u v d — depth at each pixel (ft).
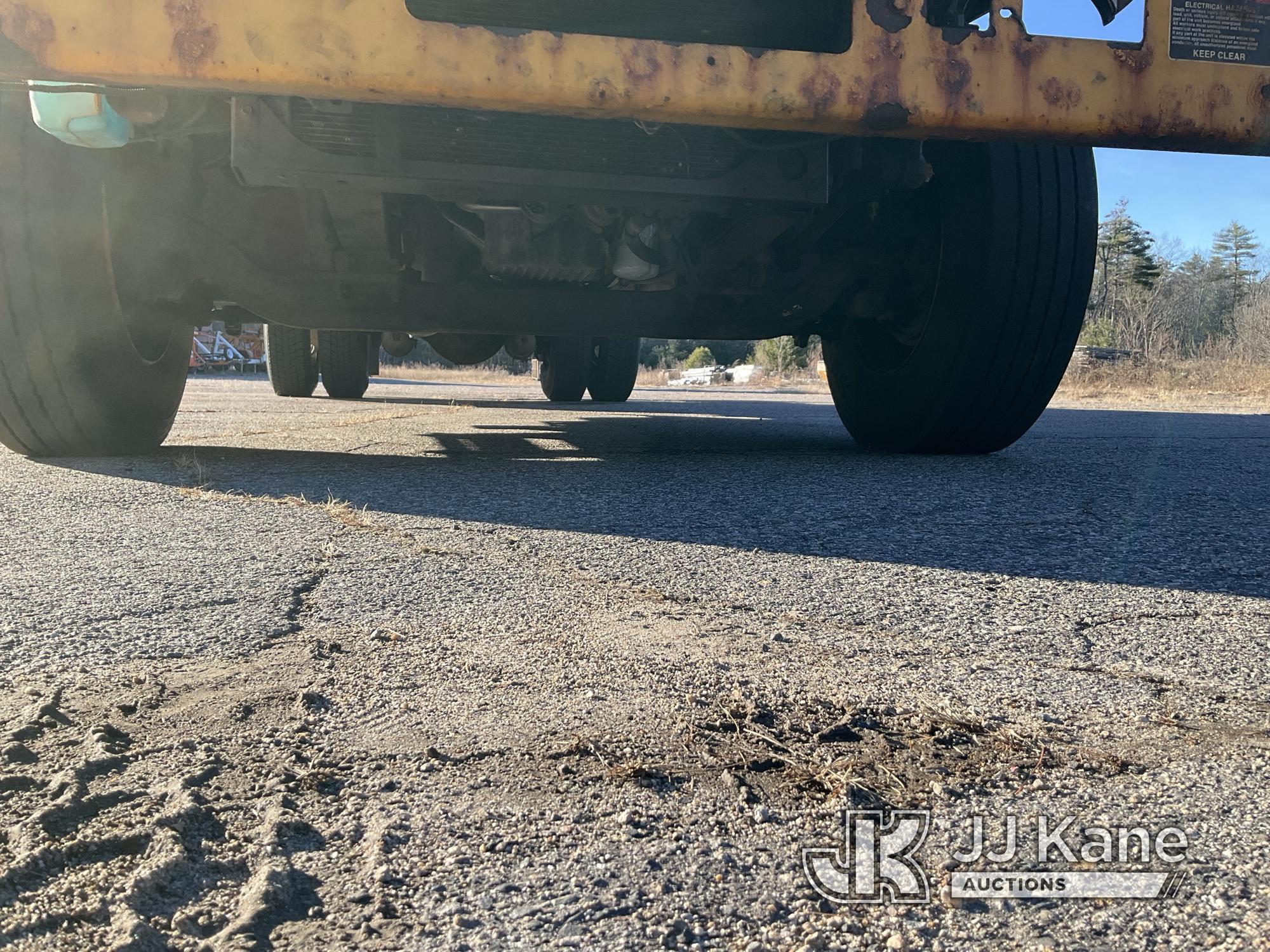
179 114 9.55
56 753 3.56
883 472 11.94
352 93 8.00
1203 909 2.66
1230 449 16.21
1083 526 8.62
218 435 16.98
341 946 2.43
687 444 16.52
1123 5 8.95
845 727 3.99
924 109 8.65
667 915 2.60
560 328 12.92
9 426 11.65
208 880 2.74
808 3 8.94
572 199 10.03
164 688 4.33
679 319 13.17
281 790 3.32
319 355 34.17
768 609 5.90
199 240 11.65
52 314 10.82
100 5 7.64
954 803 3.32
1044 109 8.81
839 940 2.50
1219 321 213.46
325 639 5.13
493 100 8.06
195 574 6.54
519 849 2.94
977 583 6.60
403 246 12.08
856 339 14.76
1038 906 2.67
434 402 33.58
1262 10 9.09
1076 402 42.27
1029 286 11.88
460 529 8.23
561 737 3.84
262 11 7.74
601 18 8.80
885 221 12.79
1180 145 9.24
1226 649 5.16
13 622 5.35
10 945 2.40
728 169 10.09
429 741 3.77
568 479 11.27
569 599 6.06
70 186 10.46
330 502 9.34
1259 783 3.49
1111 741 3.89
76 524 8.21
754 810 3.24
